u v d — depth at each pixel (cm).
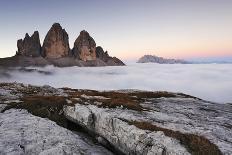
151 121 2736
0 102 3912
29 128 2642
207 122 2931
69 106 3553
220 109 4081
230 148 2031
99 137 2805
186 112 3522
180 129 2488
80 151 2234
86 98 4081
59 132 2644
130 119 2712
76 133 3012
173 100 4862
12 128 2614
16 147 2148
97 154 2294
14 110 3472
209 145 1956
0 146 2138
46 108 3603
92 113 3122
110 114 2905
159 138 2158
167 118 2967
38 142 2280
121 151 2516
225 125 2845
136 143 2303
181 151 1914
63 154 2088
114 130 2666
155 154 2077
